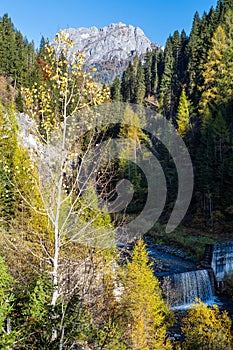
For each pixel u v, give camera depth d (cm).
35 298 440
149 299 1299
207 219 3512
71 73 468
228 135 3644
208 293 2419
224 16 5844
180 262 2748
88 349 463
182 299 2241
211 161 3569
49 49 461
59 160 484
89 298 500
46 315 434
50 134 489
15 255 576
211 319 1529
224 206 3494
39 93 478
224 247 2697
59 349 393
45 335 428
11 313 452
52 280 484
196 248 2920
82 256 560
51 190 496
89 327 484
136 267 1313
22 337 421
